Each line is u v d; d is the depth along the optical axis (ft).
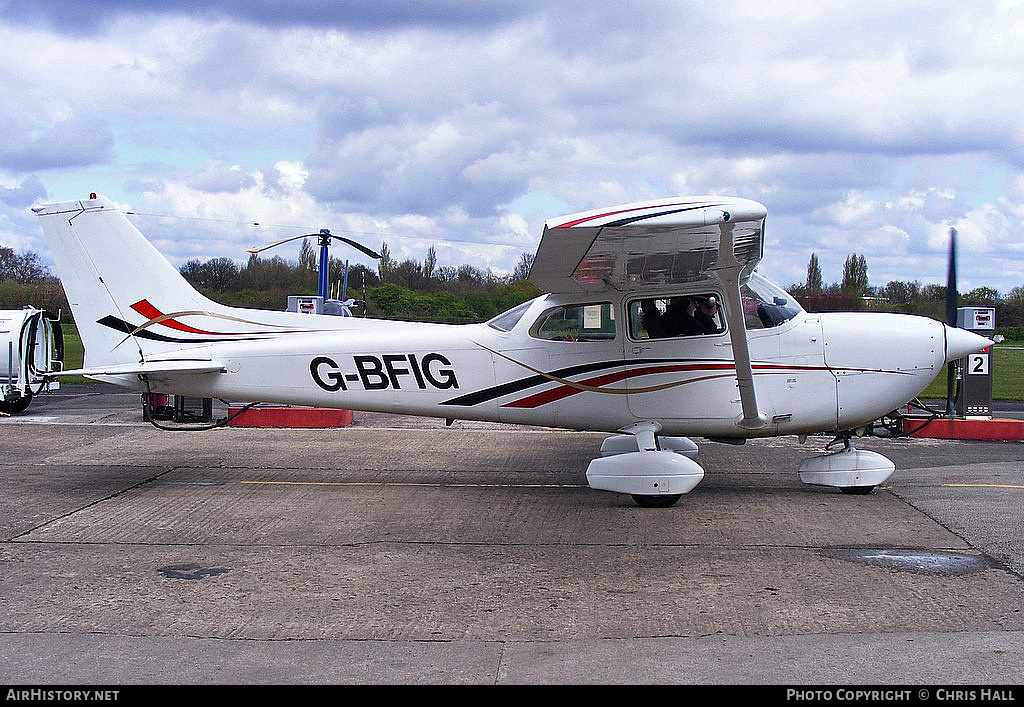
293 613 14.82
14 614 14.79
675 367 23.45
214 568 17.54
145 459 30.63
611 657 12.69
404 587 16.26
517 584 16.39
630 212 17.62
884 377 23.35
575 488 25.66
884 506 22.71
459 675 12.07
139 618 14.58
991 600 15.11
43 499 24.11
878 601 15.11
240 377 25.55
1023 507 22.49
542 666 12.37
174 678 12.06
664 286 23.27
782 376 23.31
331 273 95.30
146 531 20.57
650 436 23.56
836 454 24.36
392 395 24.95
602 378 23.80
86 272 26.25
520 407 24.40
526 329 24.21
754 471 28.09
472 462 30.12
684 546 18.99
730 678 11.84
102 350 26.43
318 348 25.18
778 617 14.35
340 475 27.78
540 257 19.94
